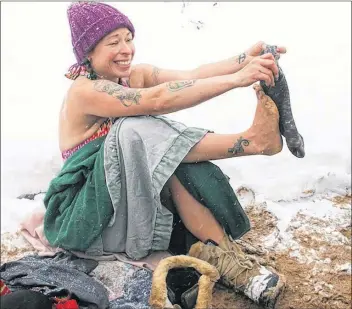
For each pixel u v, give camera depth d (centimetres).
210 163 254
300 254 288
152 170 242
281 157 361
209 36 486
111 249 258
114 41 251
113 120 261
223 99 426
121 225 252
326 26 504
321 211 318
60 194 263
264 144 247
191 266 247
